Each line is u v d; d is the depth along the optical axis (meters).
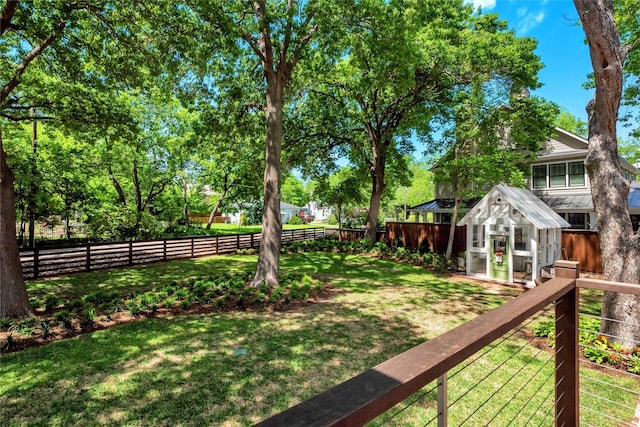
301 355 4.44
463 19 12.25
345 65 12.94
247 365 4.14
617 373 3.92
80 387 3.61
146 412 3.17
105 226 15.65
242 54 8.65
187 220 24.50
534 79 10.59
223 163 20.92
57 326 5.41
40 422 3.02
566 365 2.01
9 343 4.58
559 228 9.66
